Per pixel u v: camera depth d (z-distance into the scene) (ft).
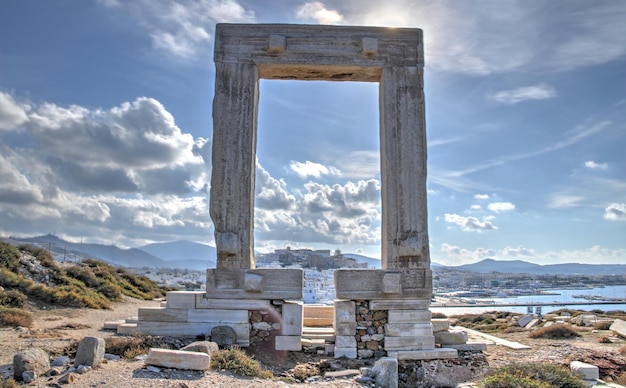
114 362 30.73
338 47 42.70
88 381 26.16
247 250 39.70
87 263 107.55
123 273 111.65
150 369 28.55
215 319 38.93
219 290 39.22
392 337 38.73
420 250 40.09
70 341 38.37
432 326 39.78
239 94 41.57
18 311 49.26
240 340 38.42
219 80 41.68
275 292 39.06
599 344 55.83
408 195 40.98
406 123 41.98
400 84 42.52
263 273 39.24
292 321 38.99
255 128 42.80
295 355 38.32
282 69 43.21
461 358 38.96
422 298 39.63
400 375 37.63
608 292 369.91
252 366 30.73
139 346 34.68
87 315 61.46
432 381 37.73
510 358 43.21
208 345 33.04
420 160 41.52
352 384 30.76
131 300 87.97
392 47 43.01
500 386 30.71
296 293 39.09
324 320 47.44
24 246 90.58
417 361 38.17
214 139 40.83
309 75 44.62
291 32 42.73
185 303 39.32
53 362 29.76
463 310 151.84
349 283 39.34
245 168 40.63
